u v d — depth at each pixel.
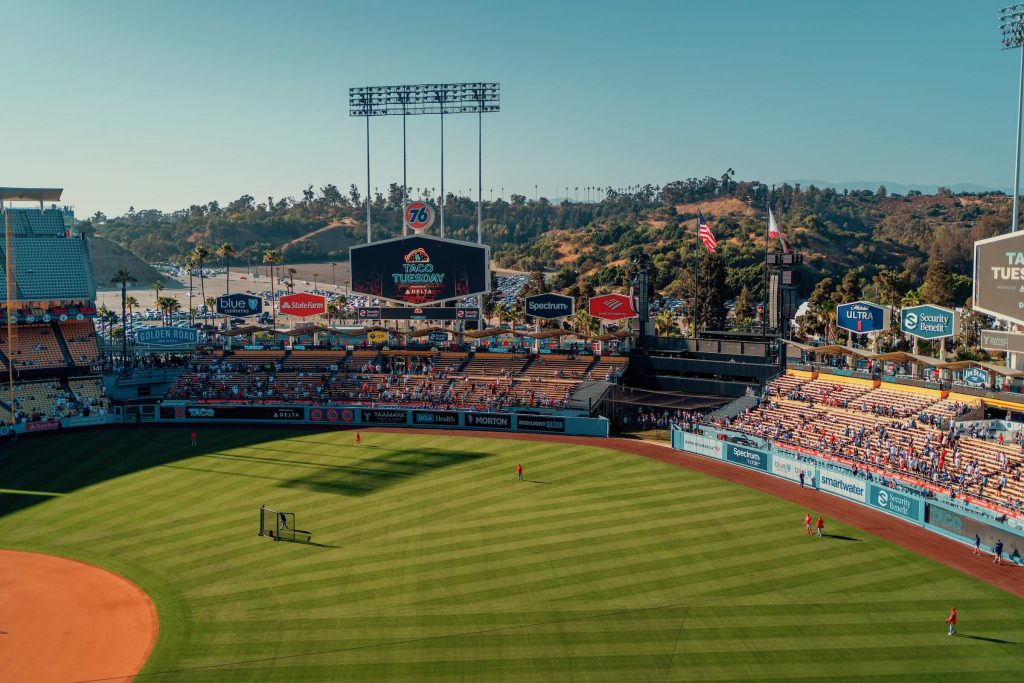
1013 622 40.66
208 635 39.94
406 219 107.06
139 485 67.19
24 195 112.88
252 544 52.78
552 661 36.88
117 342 148.75
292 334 108.56
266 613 42.28
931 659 36.69
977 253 68.38
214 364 108.19
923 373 83.06
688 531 54.97
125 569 49.06
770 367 93.00
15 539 54.62
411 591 44.81
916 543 52.81
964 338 111.94
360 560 49.59
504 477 69.50
